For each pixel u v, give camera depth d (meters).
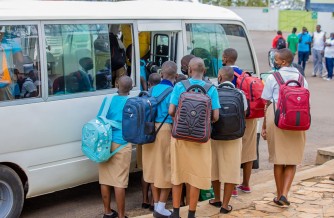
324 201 5.90
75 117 5.73
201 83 5.02
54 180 5.63
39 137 5.42
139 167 6.10
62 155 5.65
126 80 5.62
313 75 20.00
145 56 6.96
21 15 5.27
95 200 6.47
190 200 5.08
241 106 5.26
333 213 5.51
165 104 5.38
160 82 5.61
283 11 46.06
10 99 5.21
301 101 5.21
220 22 7.37
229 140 5.33
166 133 5.39
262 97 5.64
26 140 5.31
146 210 6.10
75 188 6.93
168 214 5.45
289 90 5.25
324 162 7.97
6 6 5.31
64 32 5.64
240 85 5.96
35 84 5.40
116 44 6.29
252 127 6.18
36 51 5.41
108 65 6.12
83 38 5.82
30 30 5.35
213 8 7.59
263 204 5.84
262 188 6.54
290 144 5.54
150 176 5.52
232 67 6.05
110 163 5.54
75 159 5.78
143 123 5.25
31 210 6.08
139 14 6.34
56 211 6.06
